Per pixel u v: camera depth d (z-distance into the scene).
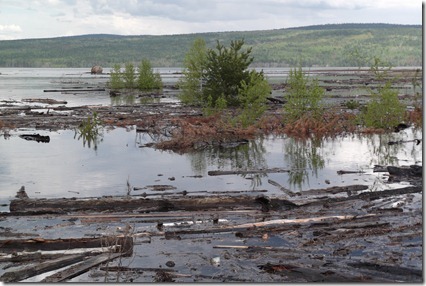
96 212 10.48
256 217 9.90
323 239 8.47
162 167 15.27
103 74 131.75
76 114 30.09
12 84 71.94
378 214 9.88
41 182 13.32
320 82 66.75
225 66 33.44
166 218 9.90
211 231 9.00
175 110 31.59
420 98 34.72
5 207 10.95
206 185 12.85
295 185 12.74
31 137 21.31
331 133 22.50
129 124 25.70
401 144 19.11
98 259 7.74
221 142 19.91
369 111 23.58
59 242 8.33
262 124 23.59
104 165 15.59
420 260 7.50
